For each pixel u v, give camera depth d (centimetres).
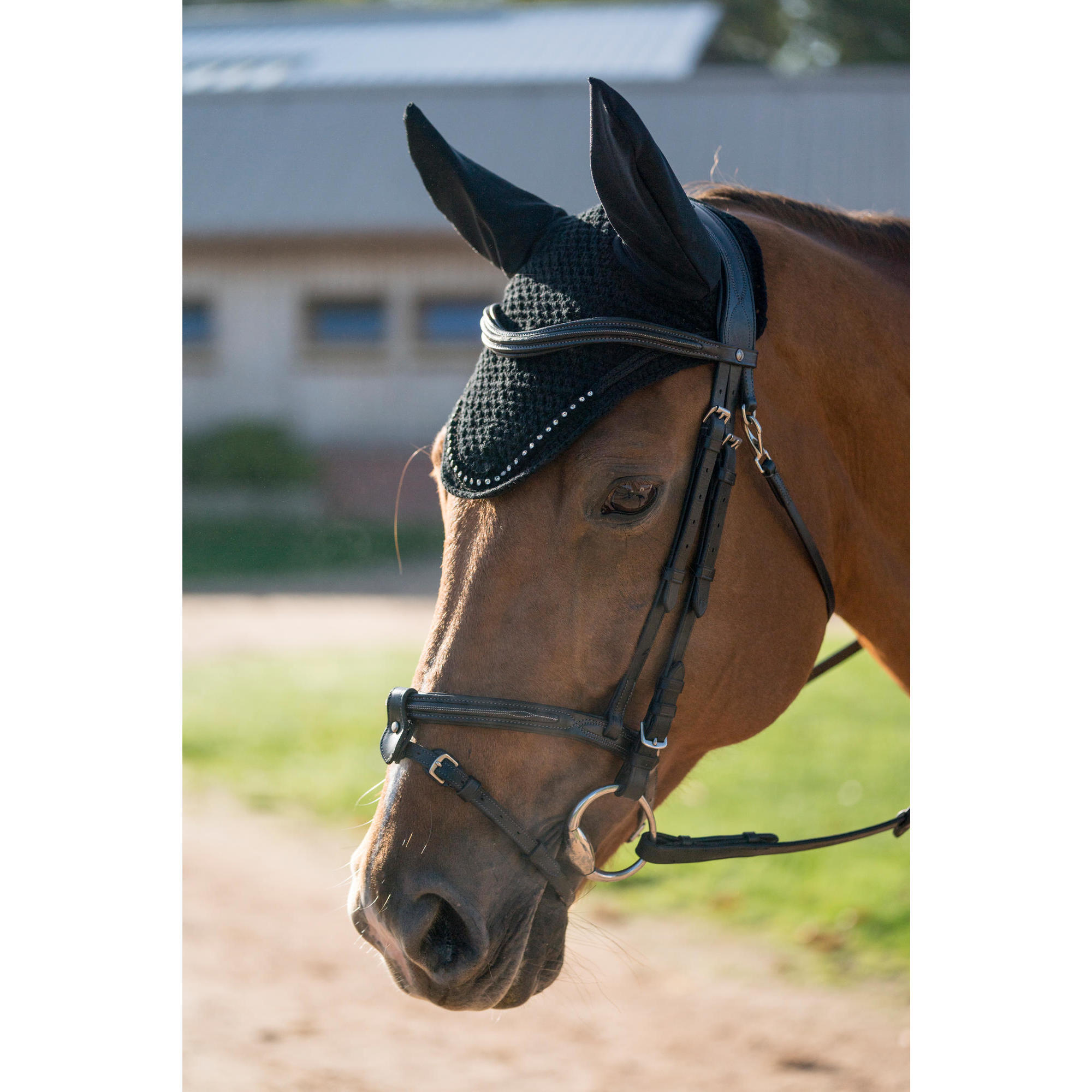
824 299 185
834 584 194
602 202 152
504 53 2225
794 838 487
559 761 159
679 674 161
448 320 1775
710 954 412
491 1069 349
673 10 2525
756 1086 329
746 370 163
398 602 1122
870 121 1681
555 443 152
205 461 1698
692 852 168
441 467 167
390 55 2256
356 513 1698
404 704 157
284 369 1806
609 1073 343
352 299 1794
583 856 158
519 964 156
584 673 158
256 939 440
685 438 159
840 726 645
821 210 206
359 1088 335
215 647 922
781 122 1678
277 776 610
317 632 982
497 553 156
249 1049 360
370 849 155
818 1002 376
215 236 1769
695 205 176
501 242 180
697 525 160
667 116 1723
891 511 194
